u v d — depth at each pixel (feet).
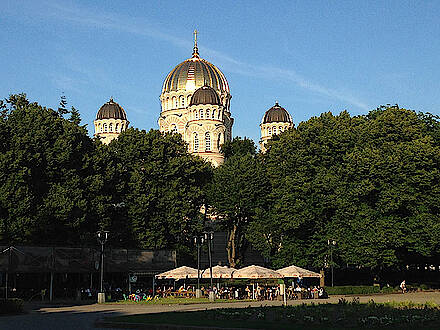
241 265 253.03
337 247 198.90
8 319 104.42
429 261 225.76
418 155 187.11
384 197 188.96
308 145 209.67
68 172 188.85
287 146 214.69
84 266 185.68
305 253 207.62
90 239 203.92
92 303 157.07
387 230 186.60
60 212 178.40
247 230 235.40
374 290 193.36
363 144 203.72
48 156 184.03
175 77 431.84
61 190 181.78
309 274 173.17
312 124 215.51
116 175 215.10
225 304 143.23
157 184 229.04
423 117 222.89
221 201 245.45
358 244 190.70
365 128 204.74
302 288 185.37
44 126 189.26
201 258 293.23
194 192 237.04
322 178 198.59
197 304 145.28
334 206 196.95
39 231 181.57
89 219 196.44
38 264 172.14
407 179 188.75
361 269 232.94
